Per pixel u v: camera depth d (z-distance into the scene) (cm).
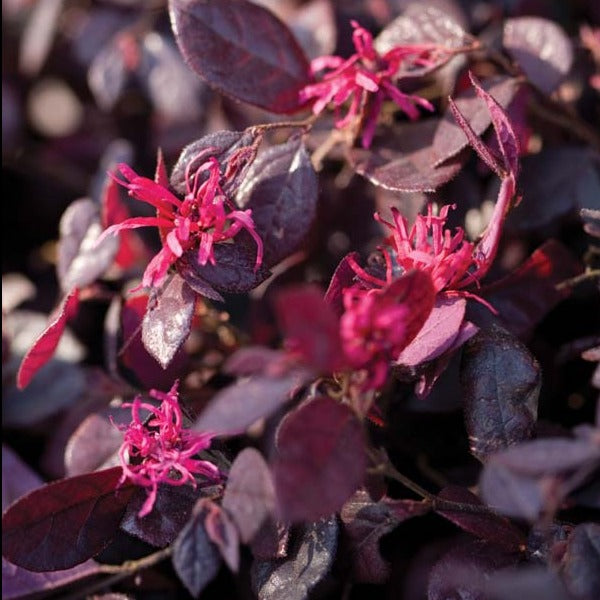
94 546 45
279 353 40
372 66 49
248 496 42
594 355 45
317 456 41
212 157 46
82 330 55
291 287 53
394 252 46
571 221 53
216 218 45
